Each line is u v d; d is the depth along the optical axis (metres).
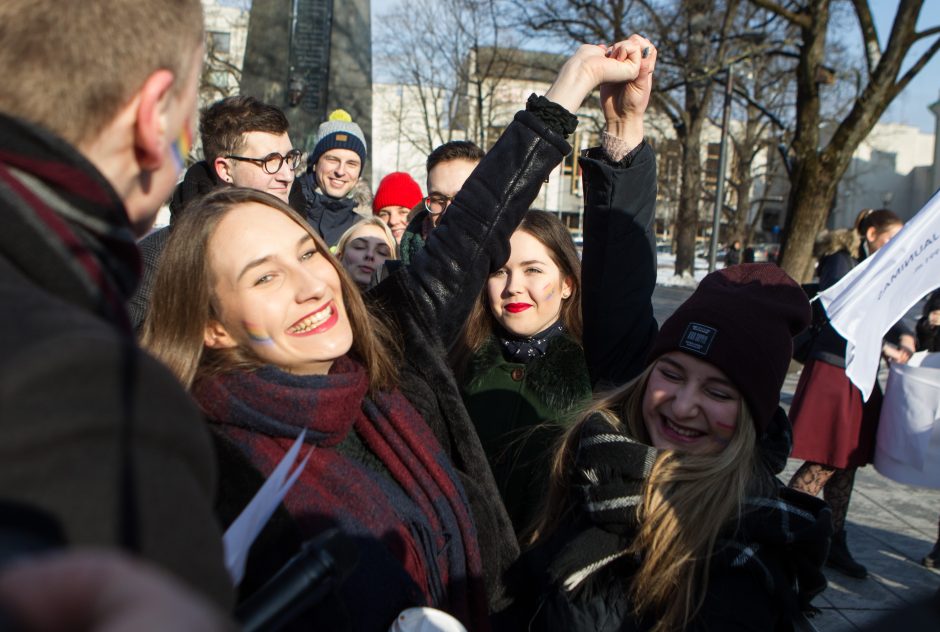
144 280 2.61
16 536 0.49
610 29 18.45
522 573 1.75
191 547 0.57
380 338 1.77
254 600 0.97
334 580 1.01
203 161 3.49
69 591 0.39
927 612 0.65
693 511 1.48
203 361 1.54
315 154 4.56
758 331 1.62
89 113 0.73
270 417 1.43
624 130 2.14
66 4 0.72
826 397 3.93
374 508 1.47
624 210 2.14
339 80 11.44
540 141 1.94
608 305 2.17
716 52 18.47
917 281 2.18
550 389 2.23
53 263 0.66
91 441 0.53
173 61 0.78
